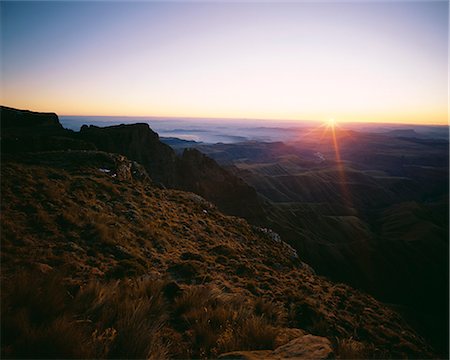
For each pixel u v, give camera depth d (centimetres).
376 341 981
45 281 580
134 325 451
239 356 412
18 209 1184
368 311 1307
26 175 1594
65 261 890
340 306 1239
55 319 427
